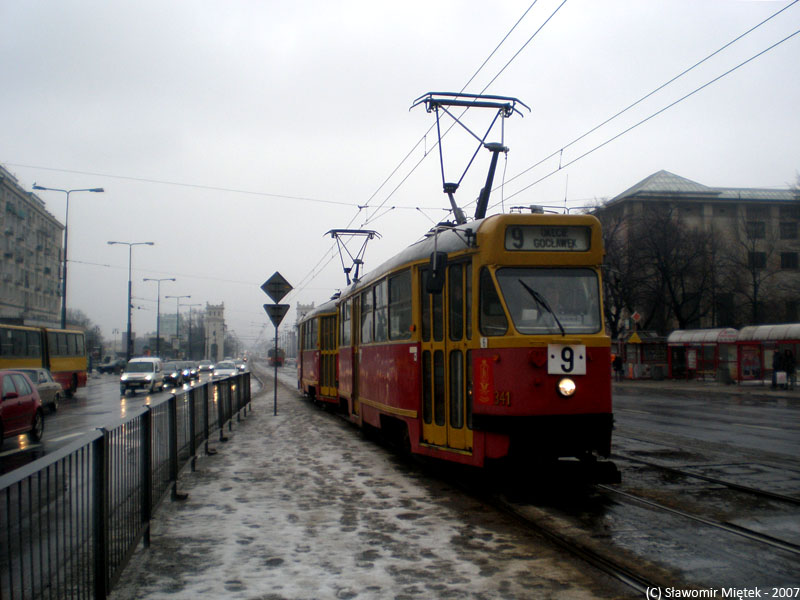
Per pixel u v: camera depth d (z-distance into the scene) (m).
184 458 9.12
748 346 35.09
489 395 7.88
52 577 3.44
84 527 3.99
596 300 8.15
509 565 5.46
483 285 8.17
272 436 14.50
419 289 9.89
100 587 4.33
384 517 7.12
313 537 6.32
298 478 9.42
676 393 29.61
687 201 59.62
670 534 6.41
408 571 5.32
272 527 6.70
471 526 6.75
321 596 4.77
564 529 6.61
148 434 6.17
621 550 5.91
